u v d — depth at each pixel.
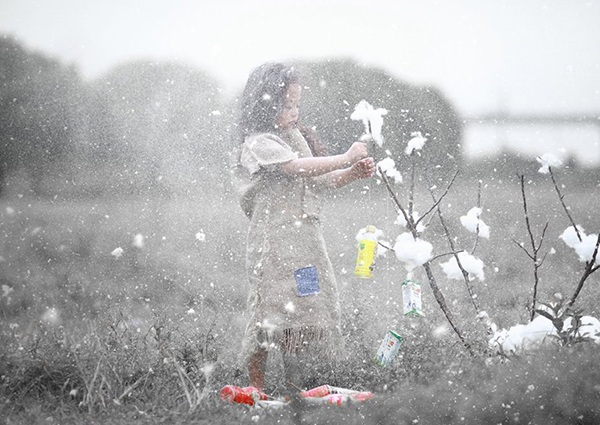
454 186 29.53
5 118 33.28
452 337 11.90
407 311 11.13
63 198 29.97
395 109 30.92
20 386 10.16
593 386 8.41
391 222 23.84
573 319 9.75
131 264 19.69
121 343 11.47
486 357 9.98
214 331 13.54
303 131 12.14
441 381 9.07
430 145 31.05
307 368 10.80
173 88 33.19
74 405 9.63
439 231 23.05
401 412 8.59
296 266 11.11
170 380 10.41
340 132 28.61
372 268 11.66
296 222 11.23
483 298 15.53
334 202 26.20
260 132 11.60
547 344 9.41
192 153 30.70
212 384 10.55
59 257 20.39
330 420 8.66
